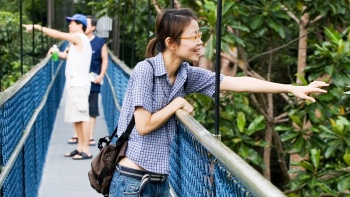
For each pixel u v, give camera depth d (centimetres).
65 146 999
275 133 1084
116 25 1384
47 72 1077
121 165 378
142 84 365
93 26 940
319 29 1075
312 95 853
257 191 222
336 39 848
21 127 592
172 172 447
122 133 375
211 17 813
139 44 1619
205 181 337
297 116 867
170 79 380
